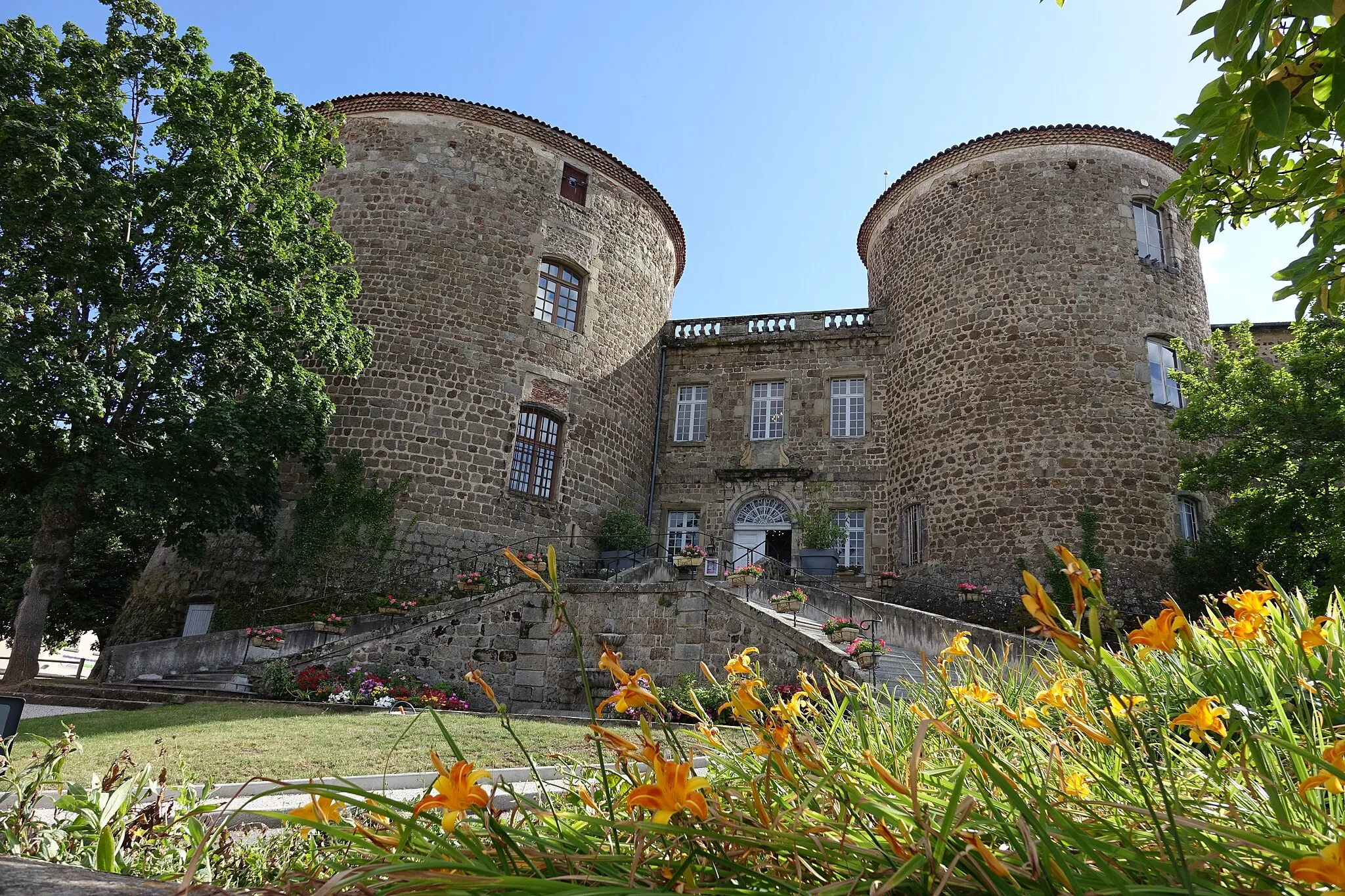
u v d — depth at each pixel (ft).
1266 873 4.30
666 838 5.05
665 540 80.43
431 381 68.85
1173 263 73.00
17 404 45.14
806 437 80.23
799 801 5.50
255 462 54.70
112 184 49.60
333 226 71.97
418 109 75.10
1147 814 4.97
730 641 45.57
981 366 71.26
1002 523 66.64
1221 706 6.32
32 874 4.76
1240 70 10.03
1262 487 57.26
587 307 77.25
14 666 48.80
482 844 5.24
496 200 74.64
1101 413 67.00
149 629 64.69
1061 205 72.69
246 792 22.97
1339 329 52.54
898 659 42.86
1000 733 9.12
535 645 50.11
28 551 79.41
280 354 56.85
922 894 4.28
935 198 78.69
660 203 85.81
